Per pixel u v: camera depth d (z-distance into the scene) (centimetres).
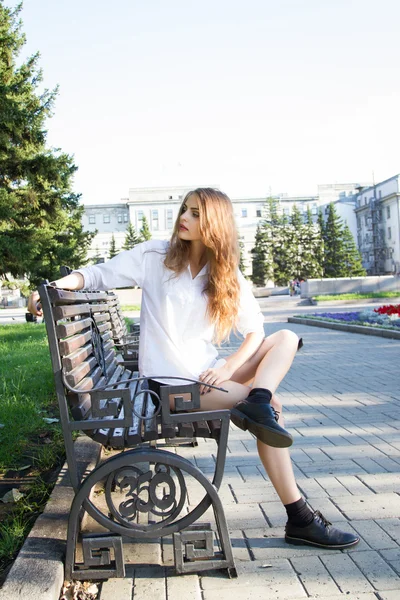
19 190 1817
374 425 452
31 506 277
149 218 8438
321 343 1137
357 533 252
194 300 249
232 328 264
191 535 220
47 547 226
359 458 364
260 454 243
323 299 3141
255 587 209
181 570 219
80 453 347
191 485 325
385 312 1588
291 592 204
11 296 5841
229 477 337
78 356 237
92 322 303
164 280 252
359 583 209
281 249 6203
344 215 8169
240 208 8356
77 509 215
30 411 444
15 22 2044
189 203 249
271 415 221
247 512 281
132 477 220
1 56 1952
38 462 340
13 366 738
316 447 394
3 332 1524
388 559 227
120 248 7475
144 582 216
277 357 245
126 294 3712
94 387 250
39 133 1750
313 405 543
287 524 244
